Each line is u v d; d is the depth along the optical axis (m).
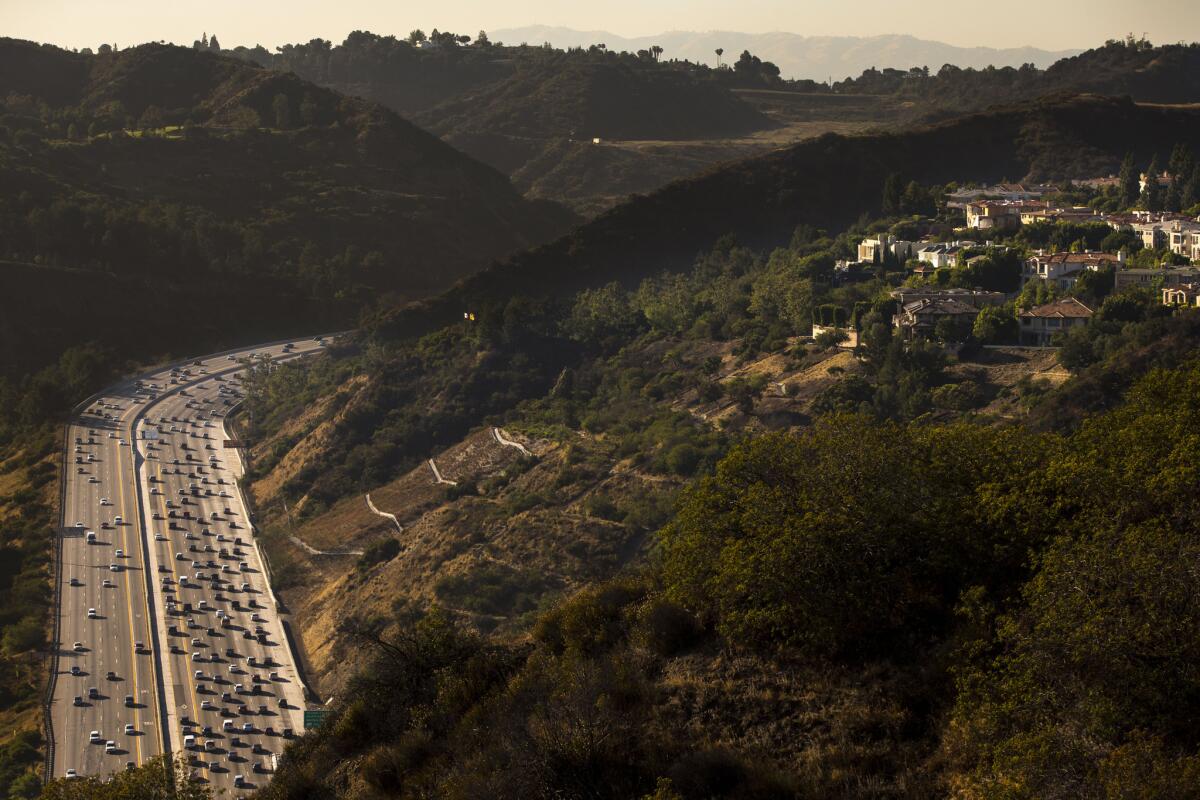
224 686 90.00
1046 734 20.19
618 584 32.19
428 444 131.12
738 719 25.31
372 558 105.62
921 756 22.81
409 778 28.45
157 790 35.72
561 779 24.78
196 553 117.06
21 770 76.44
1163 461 25.80
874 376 106.75
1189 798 18.02
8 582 108.31
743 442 31.77
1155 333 93.38
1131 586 21.31
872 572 26.22
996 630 24.08
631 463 106.00
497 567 94.50
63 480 133.62
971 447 29.95
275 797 31.45
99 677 90.88
